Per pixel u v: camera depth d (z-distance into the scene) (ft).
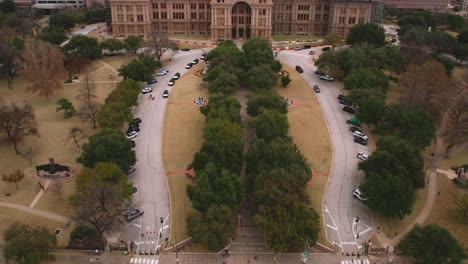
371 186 389.80
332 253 357.20
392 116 511.40
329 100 647.97
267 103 554.46
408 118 498.69
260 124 489.26
